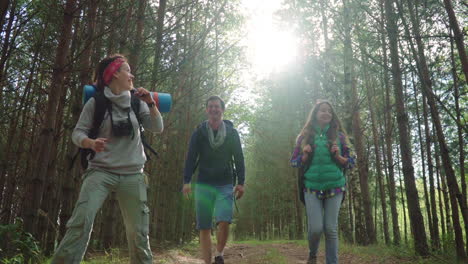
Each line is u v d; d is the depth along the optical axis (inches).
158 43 289.3
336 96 491.2
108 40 274.7
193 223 660.7
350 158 176.4
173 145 510.0
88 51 242.5
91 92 115.3
